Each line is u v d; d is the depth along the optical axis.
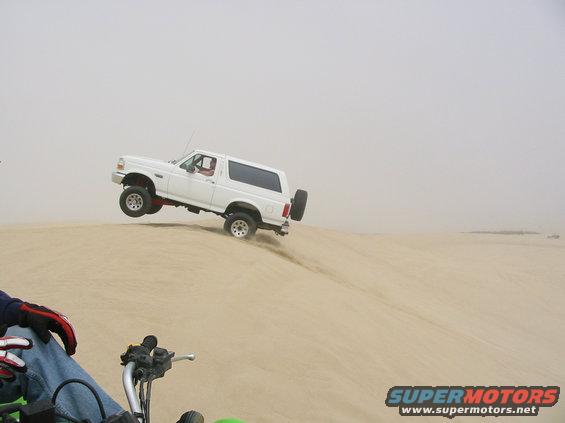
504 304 16.11
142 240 10.59
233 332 6.69
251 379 5.46
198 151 13.80
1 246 9.83
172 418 4.52
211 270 9.17
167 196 13.65
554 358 11.44
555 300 17.45
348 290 10.70
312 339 6.84
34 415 1.47
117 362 5.32
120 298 7.27
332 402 5.30
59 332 2.15
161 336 6.20
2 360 1.83
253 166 13.80
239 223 13.51
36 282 7.68
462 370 7.60
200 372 5.47
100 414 1.90
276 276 9.96
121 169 13.75
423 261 19.91
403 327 8.87
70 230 11.45
